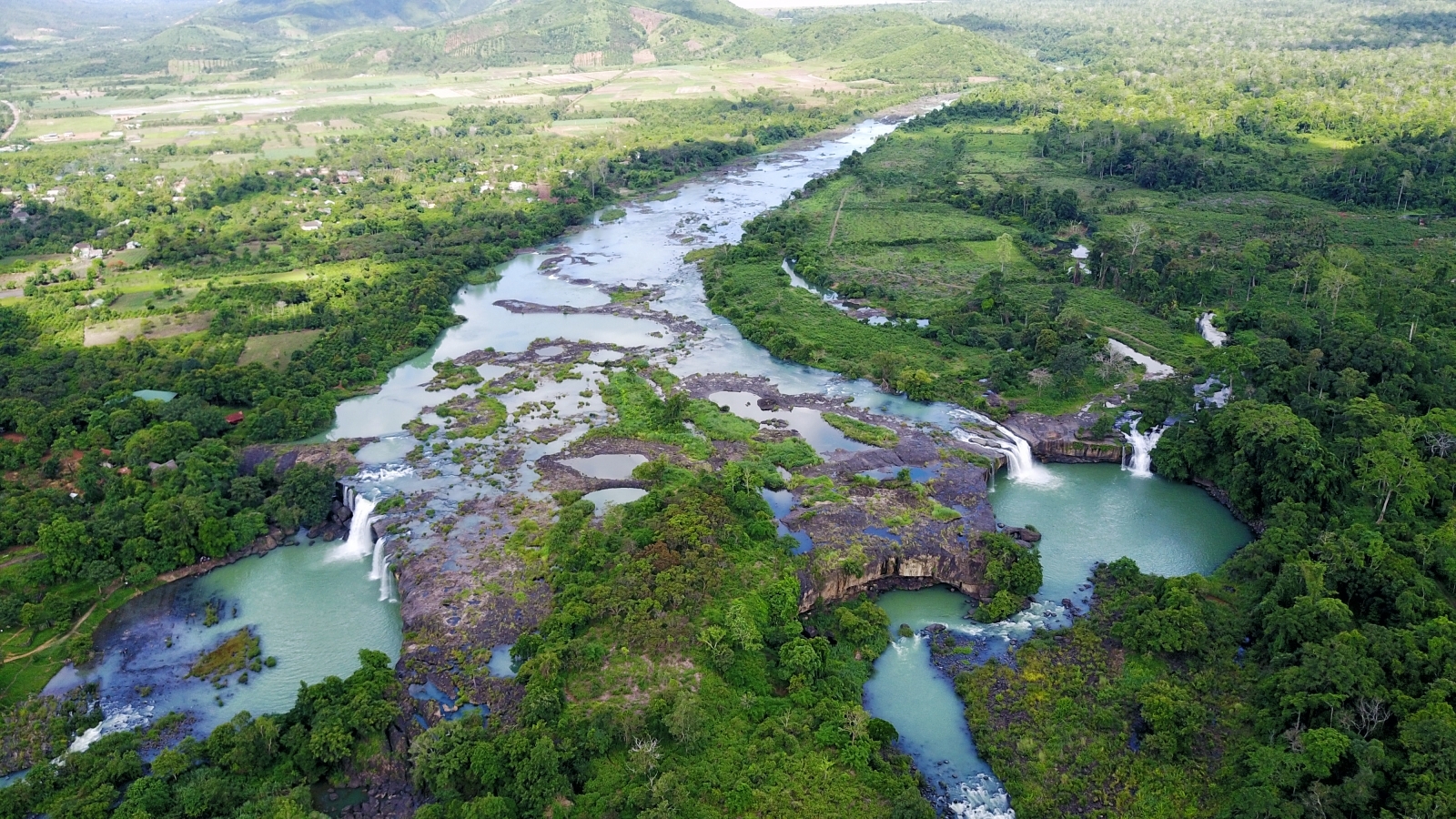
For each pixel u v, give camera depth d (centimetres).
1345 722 8438
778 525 12738
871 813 8294
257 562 12938
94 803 8438
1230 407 14188
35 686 10488
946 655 10606
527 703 9250
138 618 11731
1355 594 10531
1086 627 10806
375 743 9219
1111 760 8919
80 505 13388
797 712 9400
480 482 14388
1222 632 10300
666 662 10000
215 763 9019
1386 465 12112
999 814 8450
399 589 12006
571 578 11431
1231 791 8375
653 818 7988
